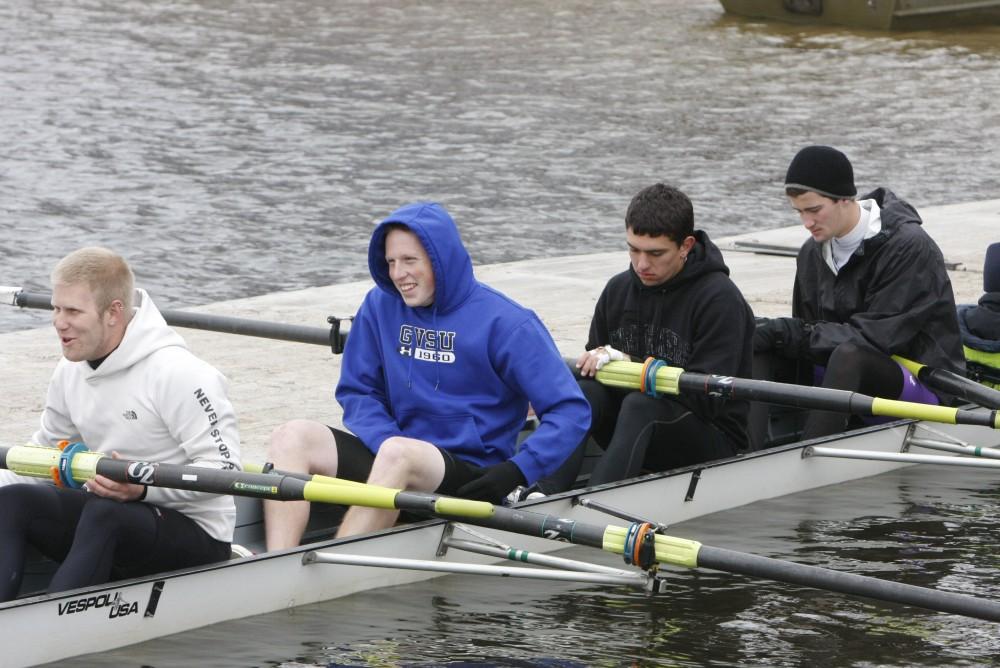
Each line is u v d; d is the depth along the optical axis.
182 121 107.62
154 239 72.50
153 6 181.75
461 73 135.88
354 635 21.64
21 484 20.20
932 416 27.33
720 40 159.38
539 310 46.78
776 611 23.08
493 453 24.98
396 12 182.62
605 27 170.12
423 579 24.28
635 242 27.09
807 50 151.75
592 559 25.89
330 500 21.14
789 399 26.69
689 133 108.06
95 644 20.22
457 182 89.69
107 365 20.38
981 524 28.09
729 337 27.30
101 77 126.69
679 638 21.81
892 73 137.38
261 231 75.19
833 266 31.81
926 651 21.33
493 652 21.09
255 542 25.39
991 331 33.84
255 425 34.16
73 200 80.81
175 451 20.83
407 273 24.12
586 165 95.75
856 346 30.52
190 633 21.31
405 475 23.41
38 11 171.88
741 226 78.88
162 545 20.66
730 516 28.30
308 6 186.88
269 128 106.31
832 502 29.45
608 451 26.78
